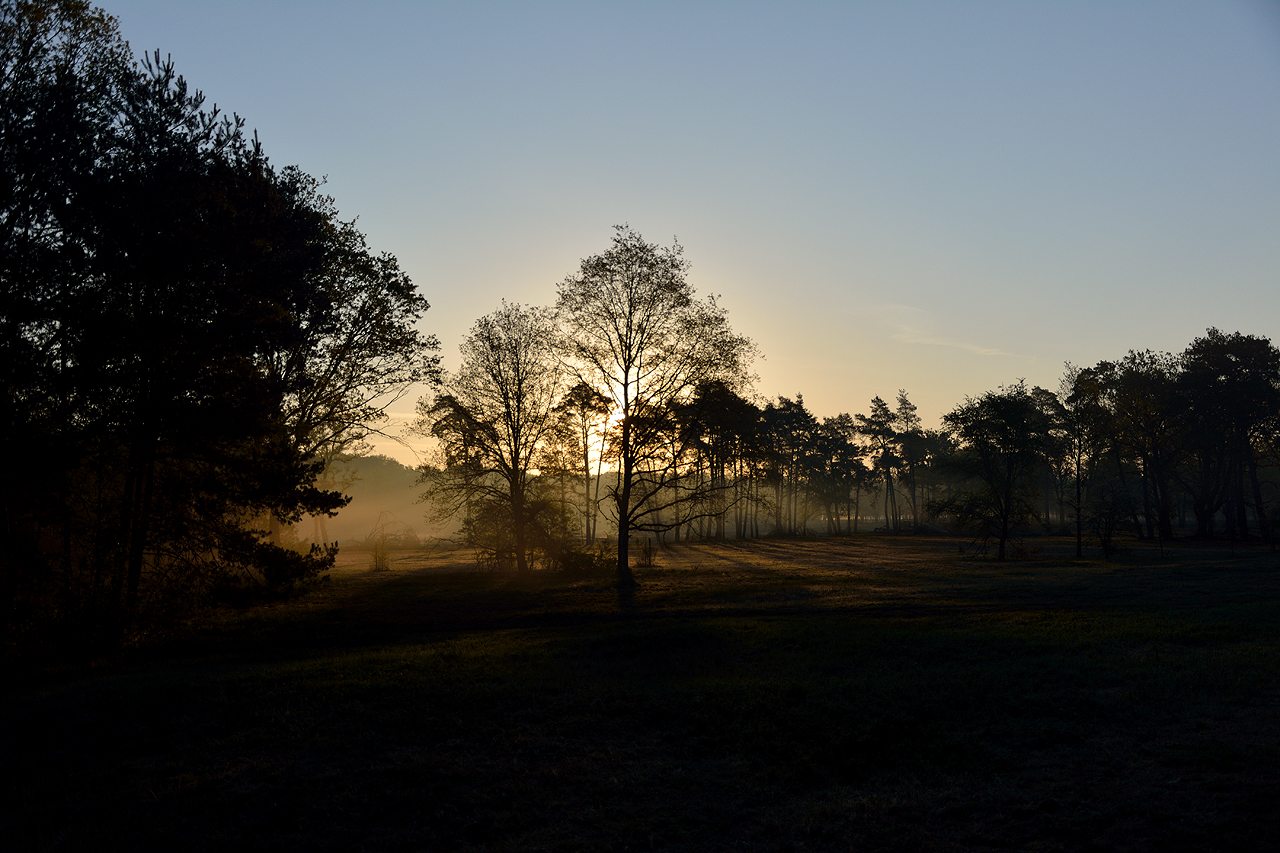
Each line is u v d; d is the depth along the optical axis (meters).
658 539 81.06
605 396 35.88
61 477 17.12
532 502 44.47
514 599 31.50
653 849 7.77
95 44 18.72
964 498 56.69
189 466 21.06
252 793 8.91
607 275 34.88
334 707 12.15
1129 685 13.16
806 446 105.50
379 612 27.70
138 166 17.62
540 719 11.84
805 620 22.59
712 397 34.59
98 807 8.60
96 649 18.52
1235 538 70.81
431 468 43.12
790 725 11.39
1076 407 54.72
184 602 21.22
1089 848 7.38
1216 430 74.19
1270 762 9.12
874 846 7.70
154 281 17.41
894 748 10.49
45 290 16.14
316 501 20.81
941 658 16.16
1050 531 87.44
